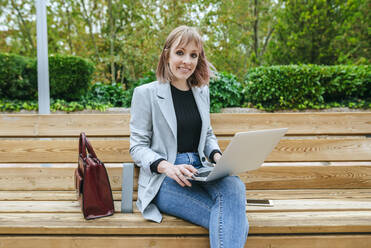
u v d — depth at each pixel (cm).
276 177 220
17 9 812
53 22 898
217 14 775
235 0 845
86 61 566
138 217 165
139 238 153
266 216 166
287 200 195
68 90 566
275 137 152
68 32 922
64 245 153
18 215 165
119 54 852
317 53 635
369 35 659
